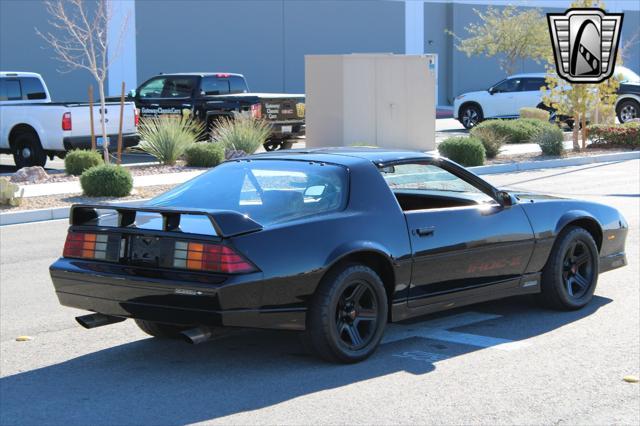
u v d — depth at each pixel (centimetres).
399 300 685
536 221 773
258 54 3772
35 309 859
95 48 3316
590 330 748
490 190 758
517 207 764
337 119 2414
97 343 733
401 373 636
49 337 754
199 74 2456
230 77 2519
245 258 600
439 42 4409
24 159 2095
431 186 730
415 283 690
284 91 3866
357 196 668
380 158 704
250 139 2216
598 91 2495
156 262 620
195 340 611
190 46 3575
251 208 660
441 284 710
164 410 568
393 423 541
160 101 2477
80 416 560
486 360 668
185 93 2453
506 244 746
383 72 2450
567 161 2286
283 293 614
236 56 3709
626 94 3178
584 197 1597
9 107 2092
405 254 676
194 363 669
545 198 812
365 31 4103
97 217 668
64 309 859
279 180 680
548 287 796
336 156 707
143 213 649
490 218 739
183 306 604
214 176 711
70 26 2459
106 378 637
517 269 767
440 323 777
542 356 677
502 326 764
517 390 600
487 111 3316
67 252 666
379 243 660
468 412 559
